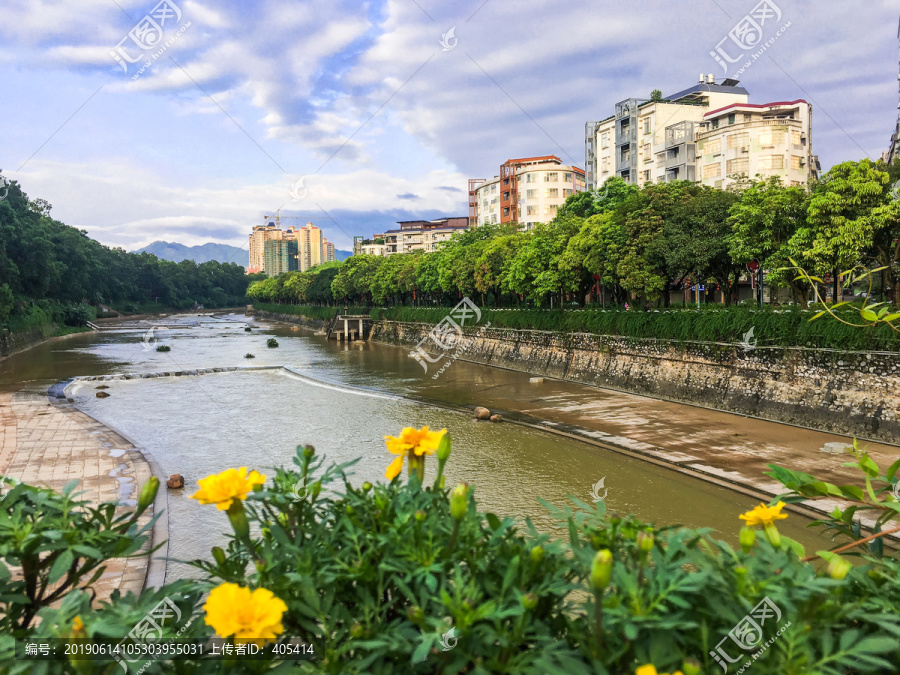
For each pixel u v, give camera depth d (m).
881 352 18.55
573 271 34.59
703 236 25.64
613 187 42.16
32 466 16.69
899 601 1.72
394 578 1.72
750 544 1.95
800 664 1.35
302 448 2.31
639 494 15.30
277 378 39.28
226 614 1.47
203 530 12.61
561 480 16.62
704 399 25.20
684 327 26.27
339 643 1.66
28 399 29.38
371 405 28.94
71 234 75.00
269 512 2.15
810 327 20.81
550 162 77.00
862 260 20.44
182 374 40.38
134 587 9.25
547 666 1.32
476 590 1.63
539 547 1.75
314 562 1.86
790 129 45.06
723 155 46.84
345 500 2.17
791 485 2.53
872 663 1.35
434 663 1.62
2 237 55.44
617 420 23.36
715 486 15.68
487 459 18.89
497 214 81.12
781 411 21.75
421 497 2.09
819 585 1.52
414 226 119.75
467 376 38.00
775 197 22.31
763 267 23.45
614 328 31.03
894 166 21.44
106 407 28.88
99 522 2.03
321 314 85.12
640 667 1.36
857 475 15.35
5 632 1.71
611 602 1.46
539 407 26.78
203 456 19.70
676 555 1.72
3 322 51.00
